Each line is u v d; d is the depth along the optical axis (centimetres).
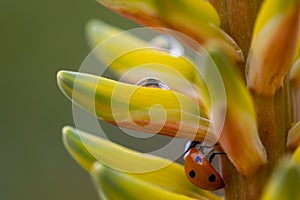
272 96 19
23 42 47
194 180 19
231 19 19
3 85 47
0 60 47
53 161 48
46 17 47
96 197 48
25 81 48
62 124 48
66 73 19
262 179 19
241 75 19
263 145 19
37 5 47
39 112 48
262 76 18
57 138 48
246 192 19
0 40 47
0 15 47
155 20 19
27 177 48
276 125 19
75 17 47
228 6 19
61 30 47
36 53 47
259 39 18
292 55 18
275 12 17
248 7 19
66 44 47
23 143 48
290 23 17
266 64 18
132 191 18
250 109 18
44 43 47
